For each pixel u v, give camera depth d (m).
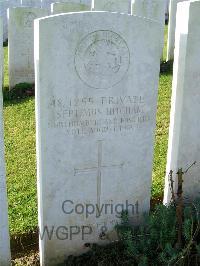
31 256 1.42
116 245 1.40
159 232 1.29
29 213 1.54
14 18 2.95
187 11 1.31
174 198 1.39
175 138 1.46
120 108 1.32
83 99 1.26
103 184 1.38
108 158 1.36
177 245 1.24
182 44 1.36
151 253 1.27
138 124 1.36
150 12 3.27
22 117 2.48
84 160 1.33
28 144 2.12
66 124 1.27
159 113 2.39
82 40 1.21
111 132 1.33
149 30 1.27
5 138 2.19
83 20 1.19
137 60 1.29
